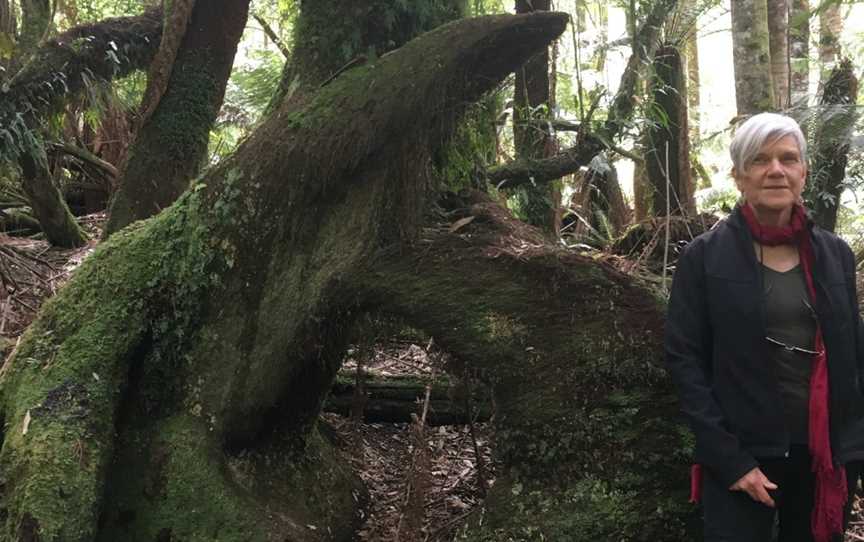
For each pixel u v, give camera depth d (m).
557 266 2.96
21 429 2.98
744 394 2.29
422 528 3.44
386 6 3.25
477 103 3.42
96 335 3.16
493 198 3.78
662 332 2.83
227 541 2.95
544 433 2.86
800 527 2.44
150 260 3.24
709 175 10.09
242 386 3.17
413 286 3.05
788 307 2.29
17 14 7.37
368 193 3.10
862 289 4.66
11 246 6.09
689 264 2.41
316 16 3.34
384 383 4.54
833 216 4.65
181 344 3.19
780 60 7.23
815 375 2.27
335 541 3.32
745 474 2.22
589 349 2.86
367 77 3.08
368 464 4.25
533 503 2.84
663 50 5.35
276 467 3.37
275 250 3.15
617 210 6.66
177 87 5.01
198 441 3.11
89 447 2.96
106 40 5.59
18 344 3.31
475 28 3.02
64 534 2.76
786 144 2.28
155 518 3.03
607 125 4.80
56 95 5.53
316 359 3.25
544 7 5.14
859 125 4.39
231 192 3.16
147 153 5.02
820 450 2.25
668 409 2.78
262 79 7.47
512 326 2.94
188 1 4.73
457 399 3.69
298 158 3.09
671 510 2.72
